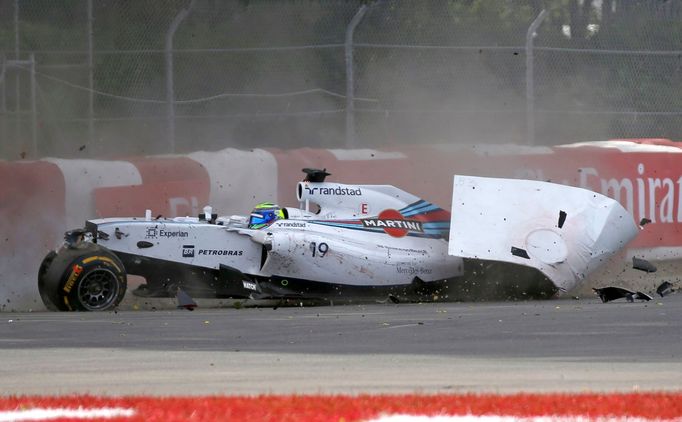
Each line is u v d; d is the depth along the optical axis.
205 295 37.69
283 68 53.91
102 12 52.53
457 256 38.50
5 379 19.34
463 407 15.41
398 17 54.53
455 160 49.72
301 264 38.00
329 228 38.94
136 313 34.22
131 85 52.03
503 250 38.97
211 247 37.72
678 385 18.00
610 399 16.11
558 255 39.44
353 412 14.97
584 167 51.28
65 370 20.47
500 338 25.59
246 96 52.72
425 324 29.17
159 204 43.66
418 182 48.94
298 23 54.44
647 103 57.28
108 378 19.38
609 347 23.62
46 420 14.70
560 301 39.62
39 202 40.81
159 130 51.00
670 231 52.31
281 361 21.64
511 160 50.50
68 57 51.53
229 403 15.76
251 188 45.94
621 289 38.41
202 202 44.69
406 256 39.62
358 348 23.84
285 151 47.44
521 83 55.75
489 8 55.97
